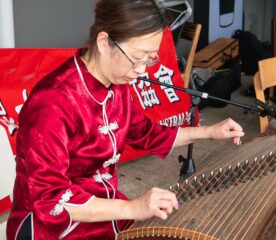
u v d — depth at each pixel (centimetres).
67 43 469
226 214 125
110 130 138
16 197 136
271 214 127
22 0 415
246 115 489
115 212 120
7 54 290
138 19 114
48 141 121
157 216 119
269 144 171
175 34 449
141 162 368
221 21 645
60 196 121
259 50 638
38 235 132
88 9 480
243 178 144
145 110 354
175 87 187
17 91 287
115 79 128
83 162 135
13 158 179
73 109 127
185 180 145
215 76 511
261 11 766
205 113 492
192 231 116
